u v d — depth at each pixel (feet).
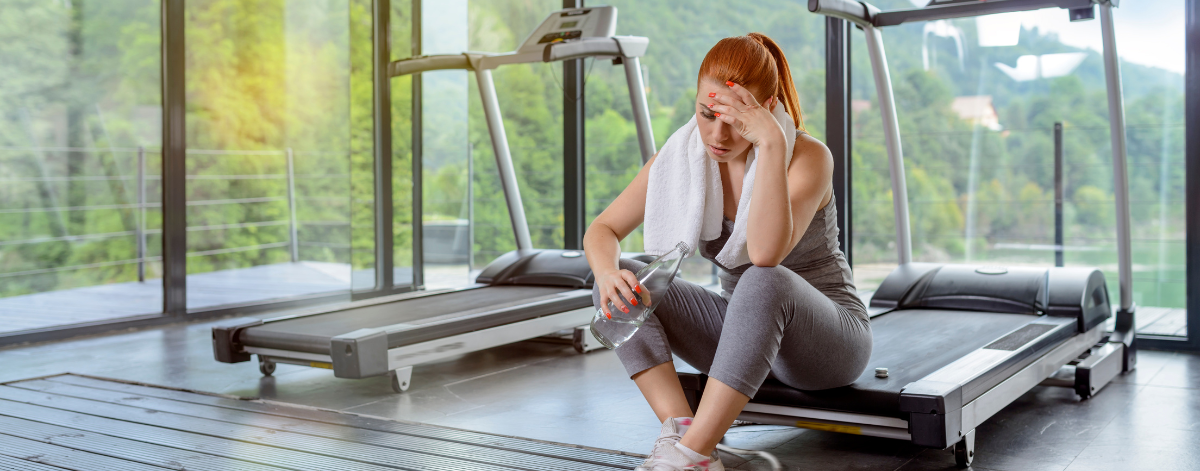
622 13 14.28
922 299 9.33
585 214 14.67
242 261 14.69
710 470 4.65
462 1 15.56
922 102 12.31
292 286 15.44
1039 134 11.61
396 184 15.81
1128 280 9.33
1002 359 6.51
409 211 15.83
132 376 9.36
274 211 15.11
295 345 8.57
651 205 5.38
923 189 12.44
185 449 6.40
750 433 6.80
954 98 12.10
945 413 5.39
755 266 4.75
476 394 8.36
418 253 15.88
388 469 5.85
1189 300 10.44
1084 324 8.49
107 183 13.00
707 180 5.25
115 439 6.70
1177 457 6.11
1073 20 8.92
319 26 15.47
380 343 8.18
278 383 8.91
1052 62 11.44
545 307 10.14
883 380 5.91
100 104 12.87
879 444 6.45
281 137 15.08
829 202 5.39
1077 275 8.96
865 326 5.43
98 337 12.14
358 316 9.61
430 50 15.74
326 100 15.67
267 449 6.39
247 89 14.62
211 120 14.17
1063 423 7.07
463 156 15.58
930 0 9.37
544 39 11.75
